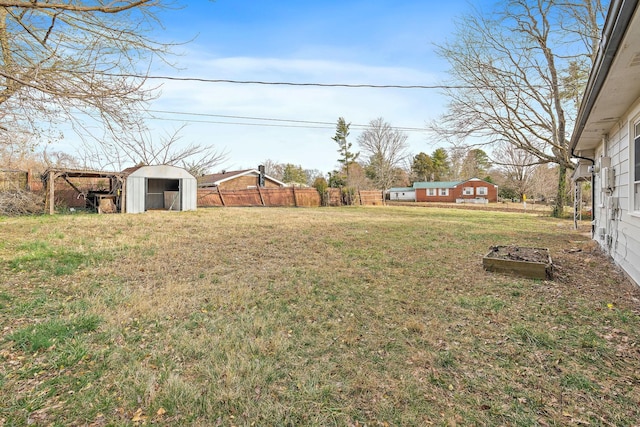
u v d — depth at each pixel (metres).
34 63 3.80
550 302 3.50
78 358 2.24
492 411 1.79
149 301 3.35
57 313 3.00
